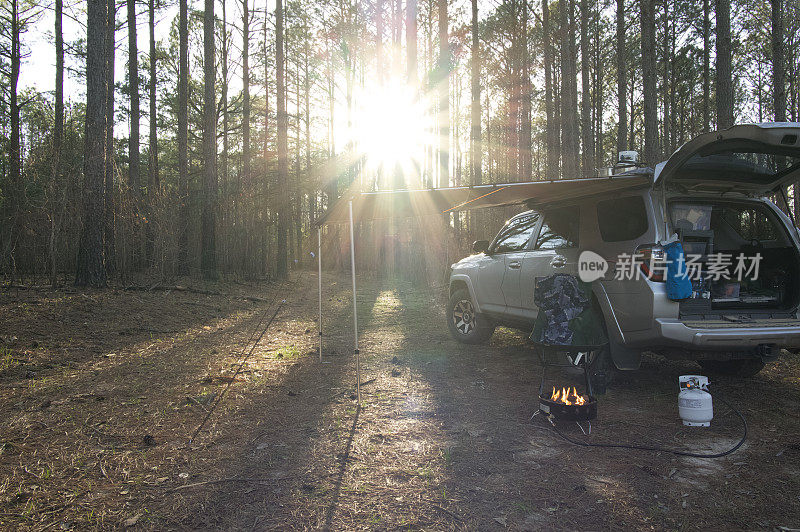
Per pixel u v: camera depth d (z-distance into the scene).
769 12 17.05
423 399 4.64
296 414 4.26
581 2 18.98
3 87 19.61
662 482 2.97
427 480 3.00
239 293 13.51
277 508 2.68
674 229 4.41
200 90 24.67
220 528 2.49
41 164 10.51
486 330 7.00
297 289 16.39
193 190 18.08
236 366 6.06
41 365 5.79
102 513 2.62
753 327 4.19
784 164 4.64
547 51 19.22
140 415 4.24
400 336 8.07
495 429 3.86
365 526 2.50
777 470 3.11
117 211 11.03
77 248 11.29
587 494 2.83
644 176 4.48
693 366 5.81
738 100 26.22
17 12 19.17
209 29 15.02
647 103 12.16
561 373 5.53
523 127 20.30
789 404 4.39
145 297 10.30
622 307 4.52
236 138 25.23
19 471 3.13
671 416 4.14
